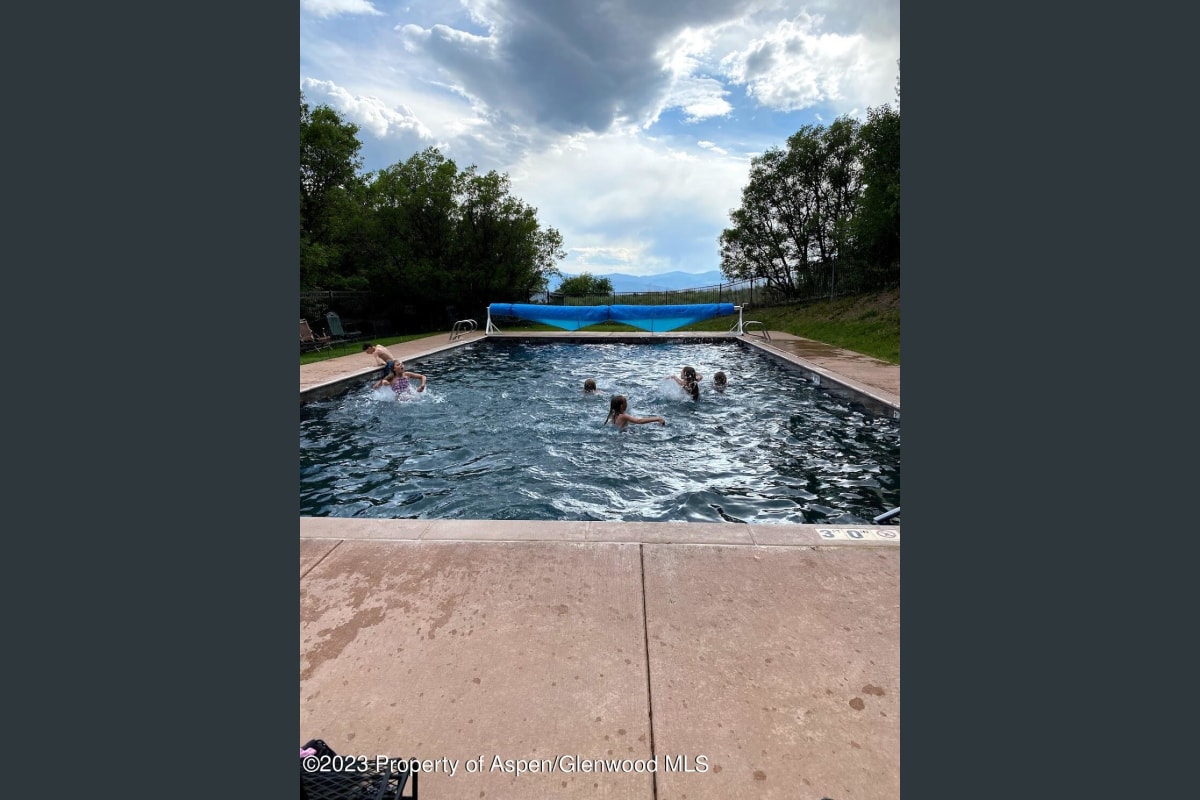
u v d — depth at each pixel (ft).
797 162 63.16
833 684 6.22
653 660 6.61
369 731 5.57
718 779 5.11
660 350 46.80
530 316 56.95
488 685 6.21
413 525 10.02
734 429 21.17
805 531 9.77
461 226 64.13
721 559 8.86
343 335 46.83
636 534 9.68
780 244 68.64
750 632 7.11
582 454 18.34
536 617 7.41
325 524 10.07
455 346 45.01
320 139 48.19
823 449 18.70
